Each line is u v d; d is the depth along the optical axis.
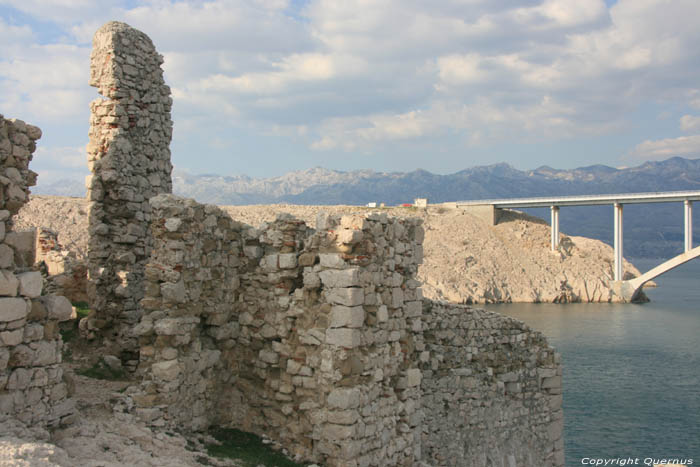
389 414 12.46
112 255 17.03
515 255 92.44
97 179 16.80
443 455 16.52
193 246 12.11
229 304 13.24
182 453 10.30
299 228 13.02
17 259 8.93
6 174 8.84
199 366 12.16
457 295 77.75
